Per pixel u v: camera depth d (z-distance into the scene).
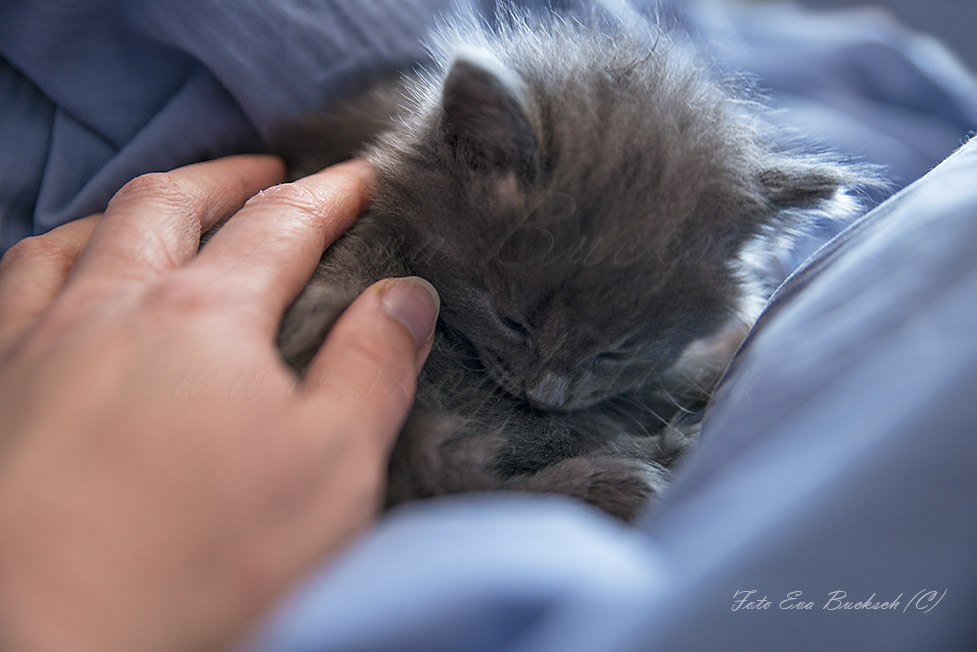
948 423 0.15
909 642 0.14
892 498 0.15
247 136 0.28
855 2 0.46
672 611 0.14
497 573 0.14
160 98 0.28
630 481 0.23
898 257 0.18
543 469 0.24
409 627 0.13
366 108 0.28
